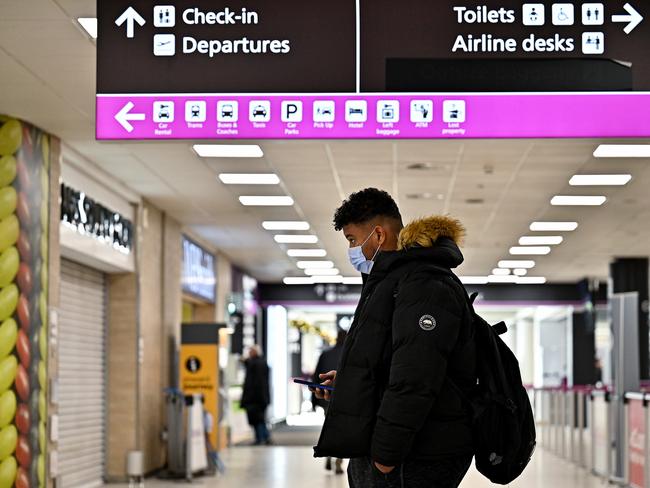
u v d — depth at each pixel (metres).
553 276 28.09
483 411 3.41
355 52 6.23
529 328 44.09
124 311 14.86
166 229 17.00
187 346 17.86
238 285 25.89
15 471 9.91
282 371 33.38
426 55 6.21
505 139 6.21
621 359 13.61
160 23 6.30
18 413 9.97
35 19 7.35
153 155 12.18
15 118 10.16
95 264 13.60
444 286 3.39
